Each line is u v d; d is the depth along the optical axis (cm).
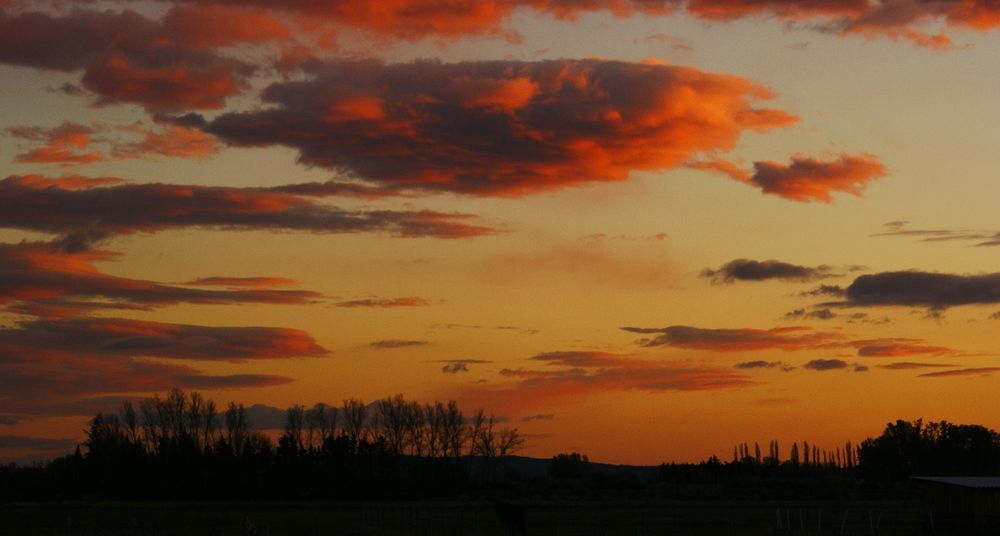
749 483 19775
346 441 19862
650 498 17775
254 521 10962
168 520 11244
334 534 8912
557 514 12562
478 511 13375
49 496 18712
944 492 8612
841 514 12056
